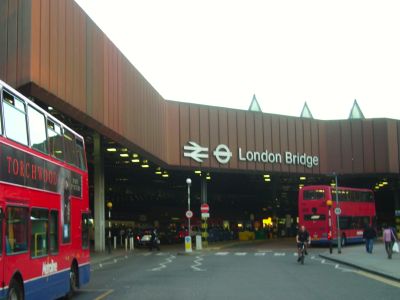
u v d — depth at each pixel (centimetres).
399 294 1600
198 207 8888
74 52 2819
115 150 4291
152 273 2441
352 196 4931
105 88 3300
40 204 1248
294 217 9694
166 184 7444
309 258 3450
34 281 1188
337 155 5869
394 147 5922
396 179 6625
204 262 3172
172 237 6431
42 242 1266
